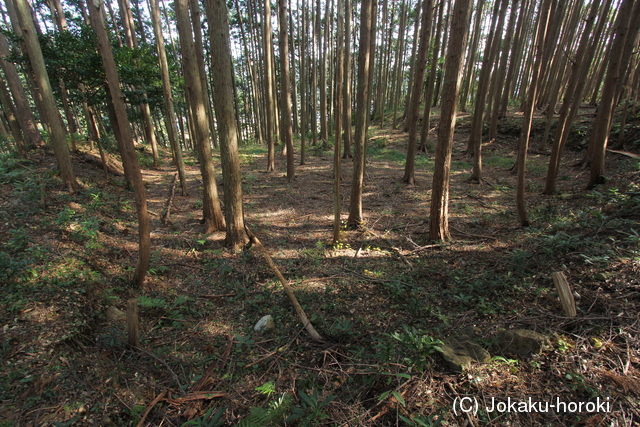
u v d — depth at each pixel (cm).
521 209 637
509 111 1891
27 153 978
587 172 1002
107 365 313
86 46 793
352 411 260
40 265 430
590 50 803
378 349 325
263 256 598
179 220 803
